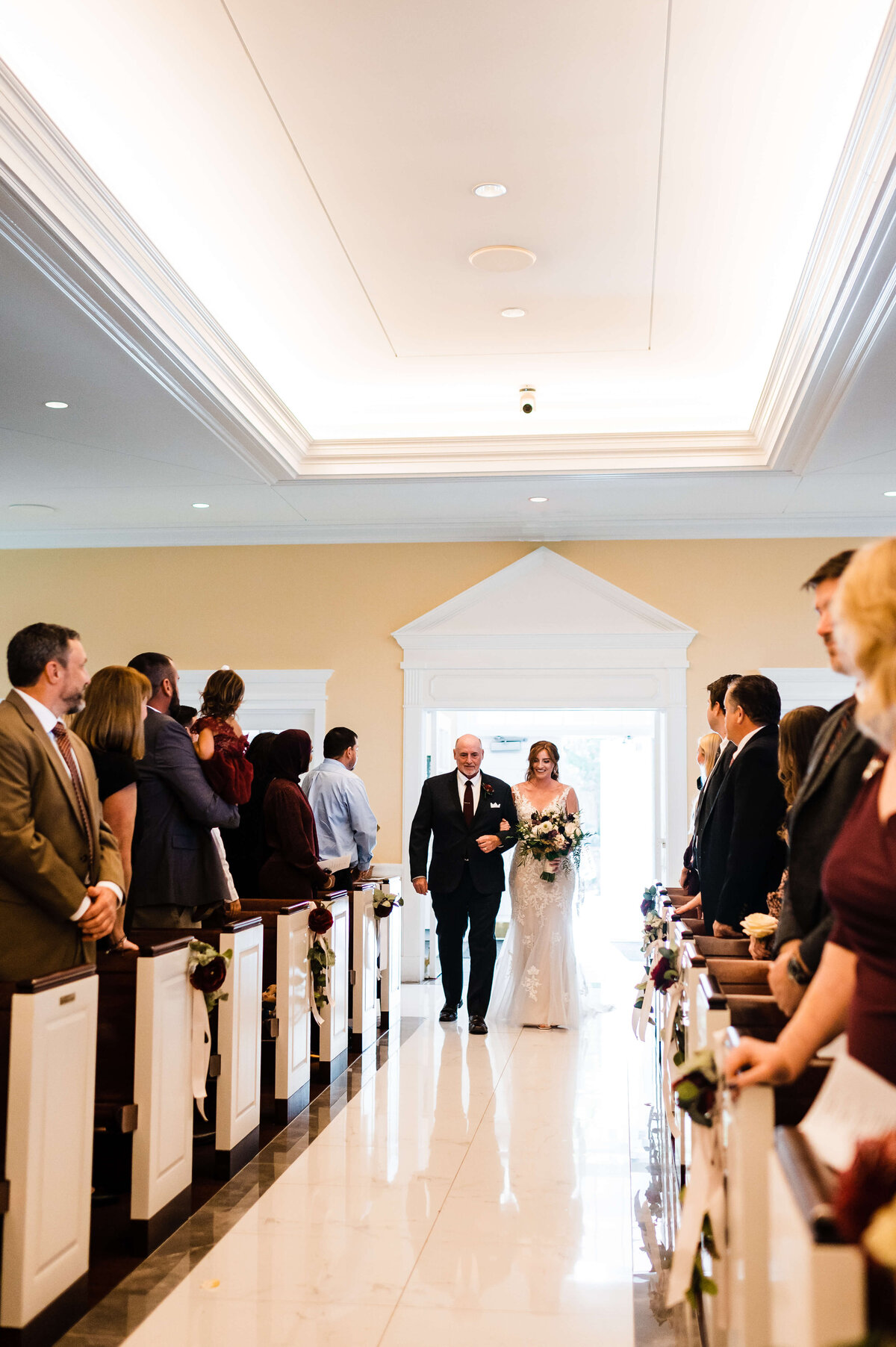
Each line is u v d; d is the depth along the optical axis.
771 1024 2.50
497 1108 5.02
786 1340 1.34
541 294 5.82
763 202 4.86
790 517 8.45
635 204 4.89
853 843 1.56
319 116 4.27
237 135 4.42
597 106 4.18
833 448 6.52
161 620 9.12
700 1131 2.04
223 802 4.16
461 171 4.64
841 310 4.53
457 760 7.00
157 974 3.35
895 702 1.43
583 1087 5.40
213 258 5.45
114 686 3.77
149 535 9.12
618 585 8.73
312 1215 3.69
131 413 6.02
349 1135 4.59
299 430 6.95
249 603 9.08
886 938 1.50
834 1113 1.50
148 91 4.16
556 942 6.90
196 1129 4.44
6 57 3.98
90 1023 2.93
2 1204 2.56
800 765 3.29
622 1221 3.69
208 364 5.53
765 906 3.78
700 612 8.64
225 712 4.35
